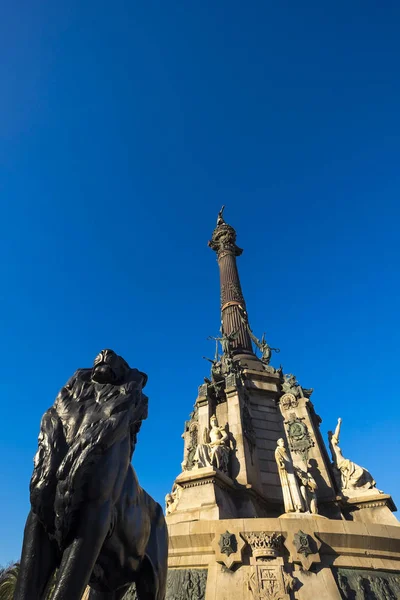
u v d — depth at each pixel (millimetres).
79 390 5074
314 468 25328
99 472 4383
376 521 21969
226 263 45188
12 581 28984
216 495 19703
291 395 29750
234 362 30875
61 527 4215
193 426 29094
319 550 15141
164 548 6156
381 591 14367
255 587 13773
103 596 5488
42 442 4621
